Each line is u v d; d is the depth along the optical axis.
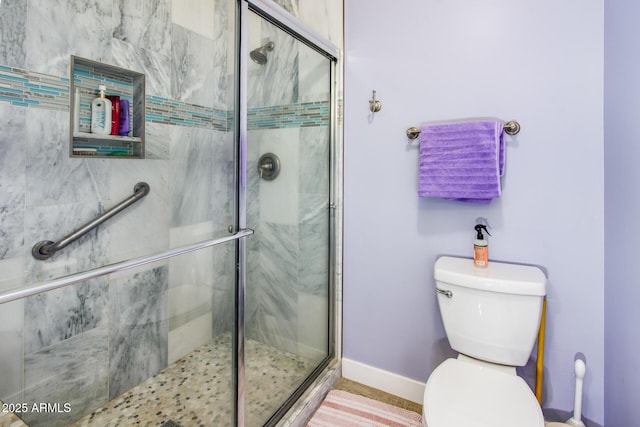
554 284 1.28
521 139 1.31
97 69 1.40
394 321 1.62
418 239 1.54
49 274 1.27
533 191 1.30
